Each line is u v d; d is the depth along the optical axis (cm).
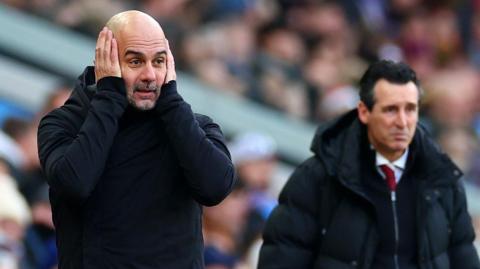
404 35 4159
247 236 2600
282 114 3325
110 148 1414
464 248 1792
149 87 1407
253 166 2791
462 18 4312
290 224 1752
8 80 2925
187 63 3194
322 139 1772
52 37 2997
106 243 1409
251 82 3309
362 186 1750
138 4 3184
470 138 3597
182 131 1407
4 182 2227
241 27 3384
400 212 1752
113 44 1408
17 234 2200
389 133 1742
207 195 1412
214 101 3183
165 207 1421
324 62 3603
